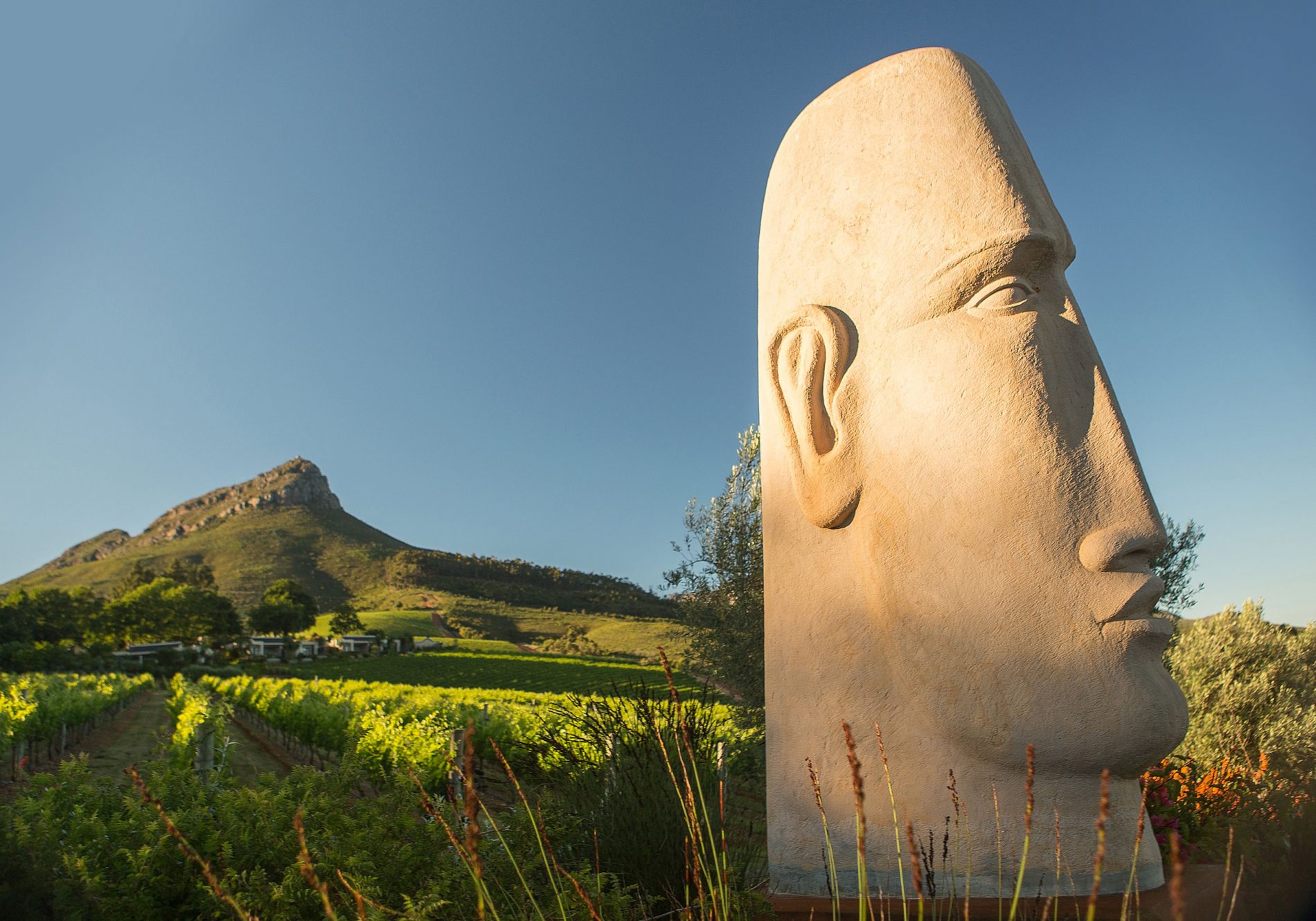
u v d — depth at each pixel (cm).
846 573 341
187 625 10044
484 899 237
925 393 326
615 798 399
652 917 299
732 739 775
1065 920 280
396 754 1085
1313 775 588
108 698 2639
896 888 308
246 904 314
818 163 377
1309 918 414
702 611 1038
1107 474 311
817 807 332
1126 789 313
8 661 6375
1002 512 308
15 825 343
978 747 304
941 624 310
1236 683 755
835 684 336
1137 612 302
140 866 347
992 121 349
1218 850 446
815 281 363
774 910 302
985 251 325
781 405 364
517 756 573
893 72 368
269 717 2345
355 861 314
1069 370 324
